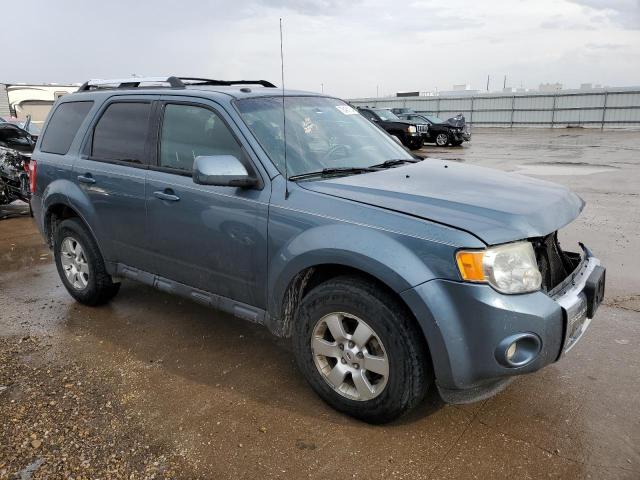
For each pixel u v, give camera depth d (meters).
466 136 23.34
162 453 2.73
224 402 3.18
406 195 2.89
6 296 5.02
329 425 2.95
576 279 2.97
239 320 4.38
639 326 4.13
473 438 2.81
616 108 33.41
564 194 3.14
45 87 33.94
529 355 2.54
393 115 23.20
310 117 3.77
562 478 2.51
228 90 3.73
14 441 2.82
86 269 4.59
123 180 3.97
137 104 4.05
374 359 2.79
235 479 2.55
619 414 3.00
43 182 4.73
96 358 3.75
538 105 36.38
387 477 2.54
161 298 4.88
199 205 3.46
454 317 2.51
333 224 2.84
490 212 2.67
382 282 2.75
